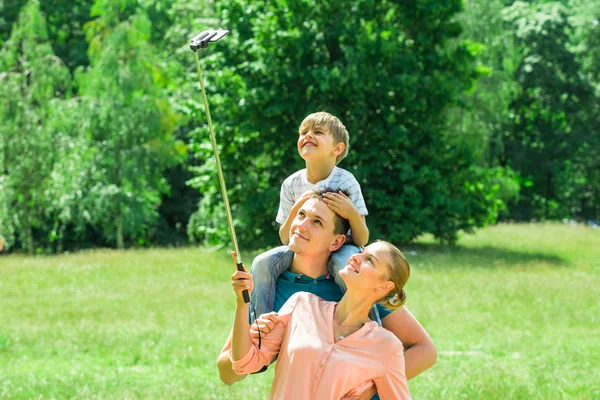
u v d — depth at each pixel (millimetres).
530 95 56688
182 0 43156
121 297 19797
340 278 5141
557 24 55062
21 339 14195
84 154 38562
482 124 42031
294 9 30312
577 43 57656
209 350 13242
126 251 31453
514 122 56562
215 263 26609
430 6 30875
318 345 4566
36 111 38688
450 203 30844
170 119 39625
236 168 31438
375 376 4582
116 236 41219
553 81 54812
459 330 15469
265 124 30016
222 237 31375
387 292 4633
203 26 36594
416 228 30656
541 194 59000
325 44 30891
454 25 31812
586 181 58625
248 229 30844
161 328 15578
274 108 29297
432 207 31062
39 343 13836
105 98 38406
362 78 29344
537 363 12242
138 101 38625
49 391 9766
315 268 5270
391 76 30547
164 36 48000
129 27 38875
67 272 24625
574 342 14352
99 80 38812
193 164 49500
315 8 31078
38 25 38656
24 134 37875
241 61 31219
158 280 22891
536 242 33312
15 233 43938
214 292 20578
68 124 38406
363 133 30531
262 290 5273
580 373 11406
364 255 4637
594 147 56875
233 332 4645
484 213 32625
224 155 31281
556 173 56406
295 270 5336
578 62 56406
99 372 11438
